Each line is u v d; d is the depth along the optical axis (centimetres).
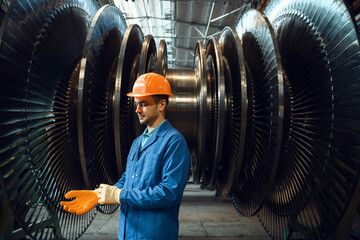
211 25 1008
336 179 221
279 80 241
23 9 198
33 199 210
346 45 212
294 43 289
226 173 318
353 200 240
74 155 273
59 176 248
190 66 1514
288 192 275
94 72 265
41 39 226
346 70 214
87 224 299
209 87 338
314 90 252
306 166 258
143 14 973
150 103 145
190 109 342
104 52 297
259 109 295
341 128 221
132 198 128
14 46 189
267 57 271
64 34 267
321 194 237
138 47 370
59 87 261
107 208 317
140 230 135
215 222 374
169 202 128
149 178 138
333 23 228
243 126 260
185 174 137
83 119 233
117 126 259
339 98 223
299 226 271
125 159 305
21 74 199
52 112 239
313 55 257
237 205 339
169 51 1366
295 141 269
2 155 173
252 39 319
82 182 295
